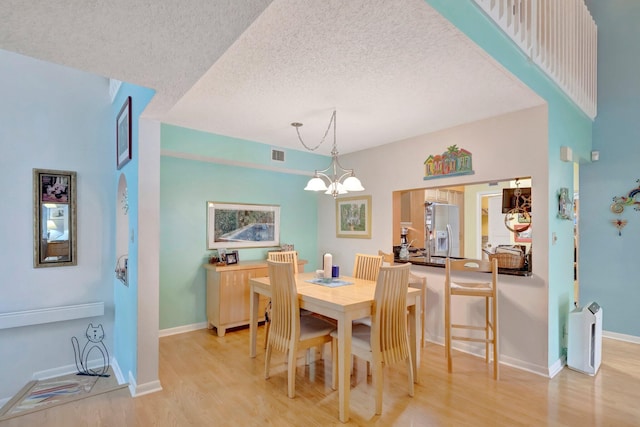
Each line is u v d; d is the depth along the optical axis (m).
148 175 2.65
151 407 2.44
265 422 2.26
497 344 2.93
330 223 5.23
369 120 3.38
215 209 4.38
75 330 3.32
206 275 4.29
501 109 3.07
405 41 1.92
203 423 2.25
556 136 3.06
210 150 3.86
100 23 1.42
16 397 2.81
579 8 3.57
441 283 3.70
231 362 3.22
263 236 4.85
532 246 3.01
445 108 3.04
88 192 3.39
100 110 3.48
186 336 3.95
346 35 1.87
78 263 3.32
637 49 3.79
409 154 4.03
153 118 2.65
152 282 2.67
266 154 4.37
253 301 3.35
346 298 2.55
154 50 1.65
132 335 2.72
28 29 1.45
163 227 3.97
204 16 1.38
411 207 5.75
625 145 3.87
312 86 2.57
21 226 3.05
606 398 2.54
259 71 2.31
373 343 2.41
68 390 2.92
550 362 2.94
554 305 3.01
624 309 3.89
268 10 1.63
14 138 3.03
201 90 2.64
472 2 1.93
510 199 3.59
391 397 2.57
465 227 6.67
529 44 2.51
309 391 2.67
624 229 3.89
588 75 3.79
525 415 2.31
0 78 2.99
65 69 3.30
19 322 2.95
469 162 3.45
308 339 2.68
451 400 2.52
